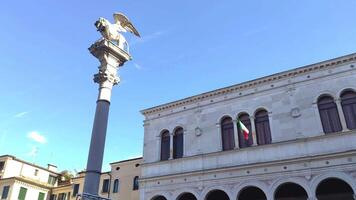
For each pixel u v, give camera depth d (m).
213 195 27.89
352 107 23.72
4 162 53.94
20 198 50.12
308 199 22.25
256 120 27.33
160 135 31.97
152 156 31.42
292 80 26.45
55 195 53.50
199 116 30.08
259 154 25.36
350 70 24.39
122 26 19.14
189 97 31.05
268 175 24.27
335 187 24.28
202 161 27.91
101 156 15.97
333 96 24.42
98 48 17.50
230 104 28.83
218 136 28.27
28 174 55.62
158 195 29.22
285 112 25.78
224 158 26.89
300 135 24.41
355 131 22.44
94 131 16.34
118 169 40.22
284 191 25.95
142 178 30.78
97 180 15.45
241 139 27.42
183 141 30.17
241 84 28.45
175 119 31.58
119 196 38.28
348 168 21.67
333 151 22.61
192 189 27.42
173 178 28.86
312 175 22.69
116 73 18.03
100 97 17.11
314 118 24.42
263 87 27.62
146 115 33.94
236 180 25.52
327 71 25.23
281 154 24.44
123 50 18.23
